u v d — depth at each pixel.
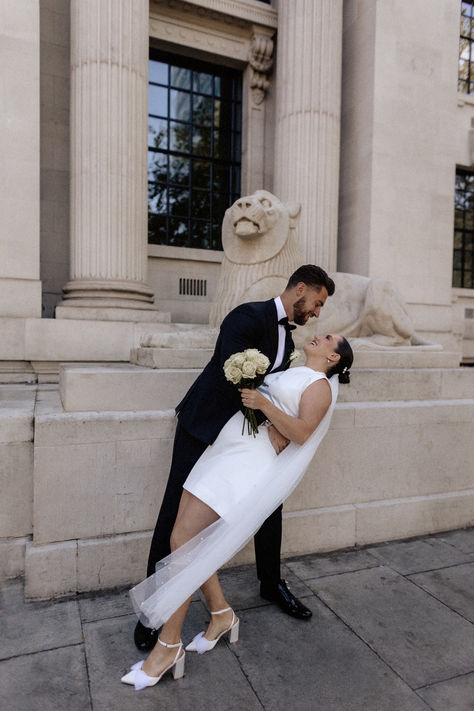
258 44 8.84
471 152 9.84
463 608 2.60
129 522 2.77
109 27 6.30
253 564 3.04
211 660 2.14
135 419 2.75
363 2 8.58
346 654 2.20
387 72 8.37
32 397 3.87
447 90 8.88
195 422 2.16
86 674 2.03
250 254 3.90
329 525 3.22
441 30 8.80
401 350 4.23
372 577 2.90
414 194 8.63
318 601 2.63
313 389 2.02
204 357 3.25
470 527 3.71
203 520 1.99
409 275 8.65
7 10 5.99
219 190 9.46
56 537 2.64
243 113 9.37
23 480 2.75
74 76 6.47
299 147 7.81
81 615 2.44
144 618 2.06
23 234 6.10
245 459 2.02
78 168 6.43
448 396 3.84
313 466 3.21
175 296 8.58
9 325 5.88
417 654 2.21
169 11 8.38
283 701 1.91
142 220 6.77
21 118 6.07
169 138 9.01
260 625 2.40
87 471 2.67
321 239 7.78
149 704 1.88
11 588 2.66
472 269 11.06
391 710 1.88
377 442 3.39
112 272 6.43
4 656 2.12
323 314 4.50
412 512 3.49
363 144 8.54
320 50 7.76
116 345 6.17
